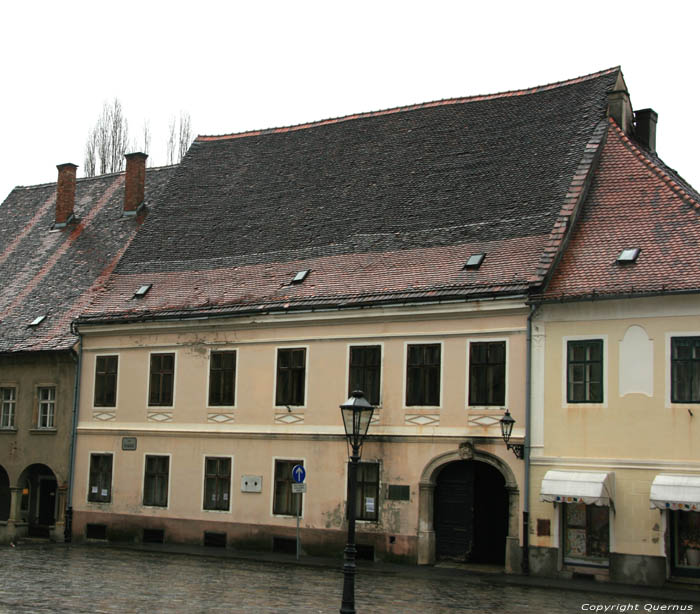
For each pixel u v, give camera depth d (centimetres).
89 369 3903
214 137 4531
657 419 2678
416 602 2227
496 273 3045
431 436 3058
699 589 2595
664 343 2692
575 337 2833
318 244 3650
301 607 2098
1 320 4322
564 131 3478
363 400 1992
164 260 4012
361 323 3244
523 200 3303
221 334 3572
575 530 2798
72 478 3866
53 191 5200
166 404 3672
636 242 2911
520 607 2186
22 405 4072
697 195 3428
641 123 3588
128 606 2053
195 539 3522
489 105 3806
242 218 4012
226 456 3497
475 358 3012
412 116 3991
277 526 3344
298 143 4231
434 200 3534
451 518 3066
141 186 4697
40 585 2378
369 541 3141
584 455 2775
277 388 3409
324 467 3269
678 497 2567
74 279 4384
